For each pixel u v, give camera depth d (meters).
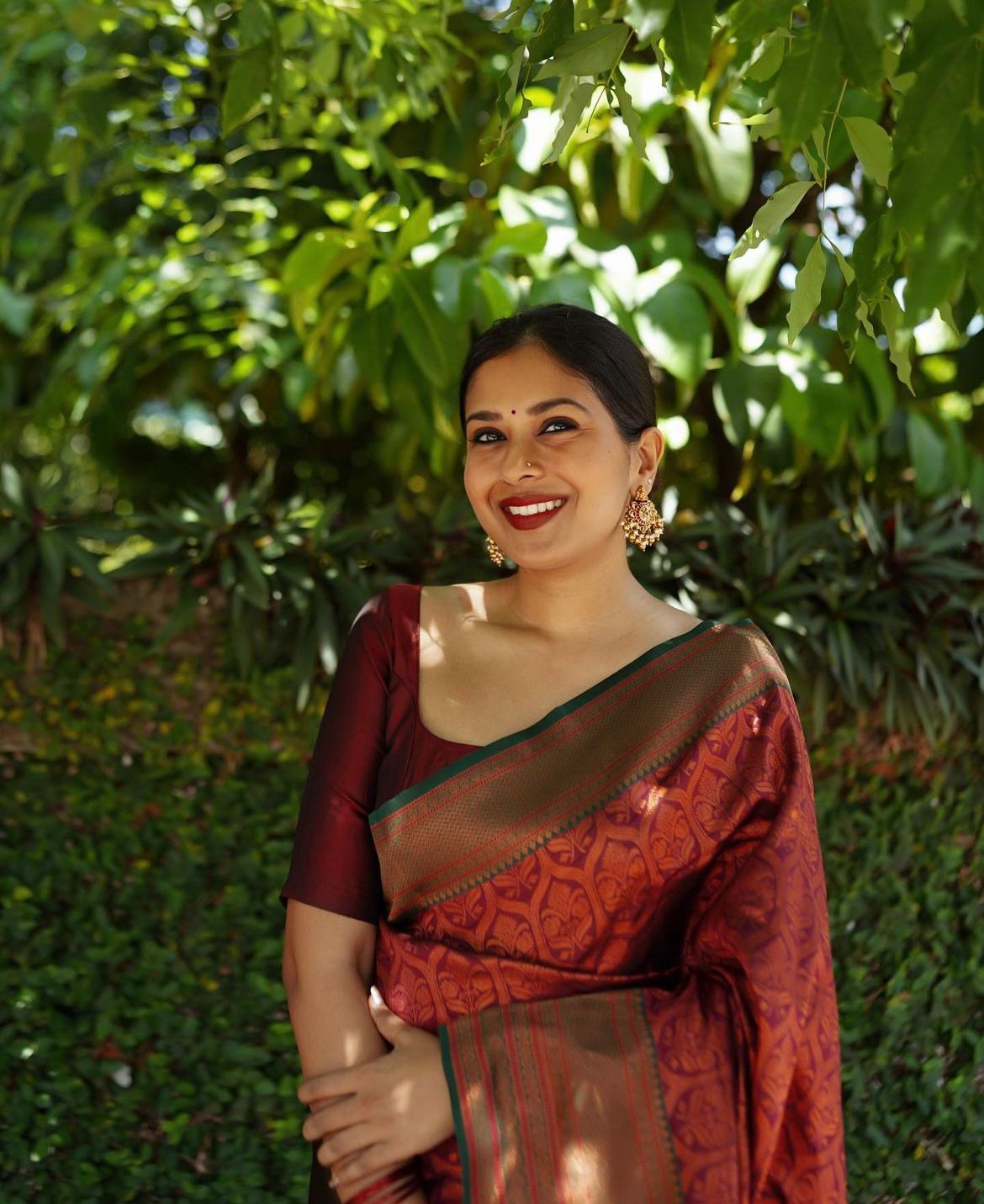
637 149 1.52
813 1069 1.44
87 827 2.40
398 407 2.65
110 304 3.16
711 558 2.50
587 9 1.67
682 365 2.57
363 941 1.54
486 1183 1.39
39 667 2.34
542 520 1.53
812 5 1.40
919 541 2.47
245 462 3.96
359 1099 1.43
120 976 2.39
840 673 2.39
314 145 2.94
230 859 2.42
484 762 1.50
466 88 3.20
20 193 3.04
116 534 2.35
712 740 1.51
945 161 1.31
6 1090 2.33
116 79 2.88
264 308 3.16
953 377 3.24
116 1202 2.34
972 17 1.32
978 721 2.49
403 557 2.47
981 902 2.53
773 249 2.80
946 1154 2.50
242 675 2.37
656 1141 1.40
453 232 2.85
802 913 1.46
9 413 3.63
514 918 1.47
